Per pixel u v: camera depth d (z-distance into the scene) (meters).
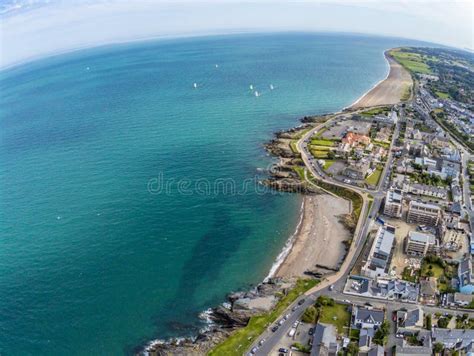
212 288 195.50
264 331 165.00
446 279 190.62
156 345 162.88
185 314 179.62
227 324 173.62
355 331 162.00
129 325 172.75
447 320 164.50
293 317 171.62
